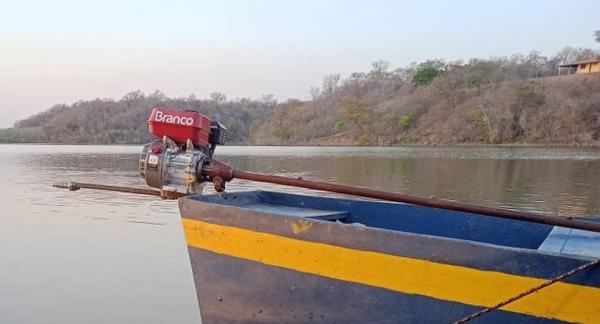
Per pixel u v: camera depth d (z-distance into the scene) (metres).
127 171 34.06
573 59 96.44
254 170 34.50
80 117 107.00
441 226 5.29
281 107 99.56
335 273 4.01
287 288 4.18
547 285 3.46
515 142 68.25
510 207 16.77
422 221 5.35
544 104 69.50
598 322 3.40
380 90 95.38
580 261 3.38
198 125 4.59
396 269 3.82
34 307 7.45
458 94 79.44
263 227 4.20
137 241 11.38
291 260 4.13
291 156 53.00
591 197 19.08
